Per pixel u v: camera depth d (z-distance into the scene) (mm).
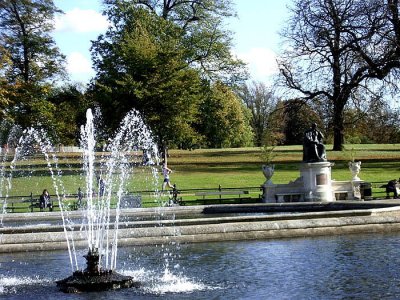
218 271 12938
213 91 59844
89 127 15344
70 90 52344
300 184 28328
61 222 23750
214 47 55406
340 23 43312
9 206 29906
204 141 75438
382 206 21938
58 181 40969
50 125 51469
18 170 48750
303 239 16891
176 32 52906
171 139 50562
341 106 45938
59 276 12906
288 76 48625
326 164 27844
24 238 15906
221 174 43625
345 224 17750
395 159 52000
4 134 51656
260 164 51938
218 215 24031
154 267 13555
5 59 47625
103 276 11789
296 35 46344
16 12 51531
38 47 52406
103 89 46469
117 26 52594
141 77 47219
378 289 10969
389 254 14359
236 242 16516
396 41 41219
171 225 17516
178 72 47625
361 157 55219
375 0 41750
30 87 50812
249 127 103938
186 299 10633
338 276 12117
